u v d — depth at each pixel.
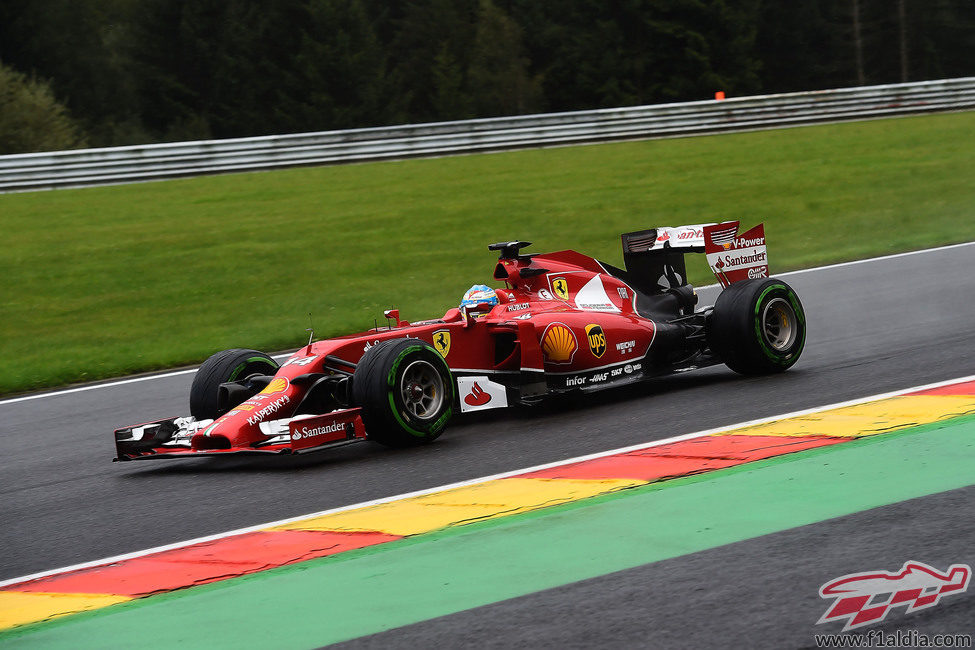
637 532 13.70
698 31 162.75
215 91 164.25
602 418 21.14
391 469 18.33
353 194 63.03
